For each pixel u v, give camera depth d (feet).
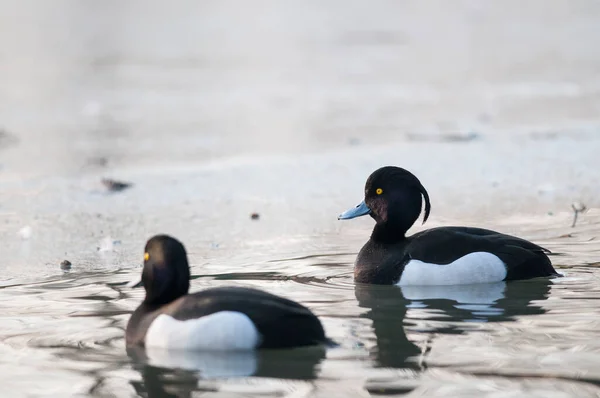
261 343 25.30
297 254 38.42
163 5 152.97
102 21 136.87
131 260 38.04
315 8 150.51
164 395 22.90
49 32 126.11
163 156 61.82
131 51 112.16
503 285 32.76
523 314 29.04
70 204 49.39
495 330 27.40
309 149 63.10
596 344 25.88
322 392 22.81
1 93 87.20
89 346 26.66
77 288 33.60
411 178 34.68
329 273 35.29
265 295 26.35
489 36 124.88
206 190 52.06
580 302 30.27
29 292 33.12
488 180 52.75
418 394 22.54
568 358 24.76
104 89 89.15
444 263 33.17
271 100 83.35
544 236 39.99
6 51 111.86
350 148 63.21
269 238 41.47
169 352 25.68
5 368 25.03
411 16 144.97
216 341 25.32
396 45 116.67
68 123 74.08
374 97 84.43
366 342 26.45
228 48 114.01
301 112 77.82
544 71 98.02
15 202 50.06
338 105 80.84
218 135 68.59
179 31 127.44
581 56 106.83
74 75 96.58
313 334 25.75
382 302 31.01
